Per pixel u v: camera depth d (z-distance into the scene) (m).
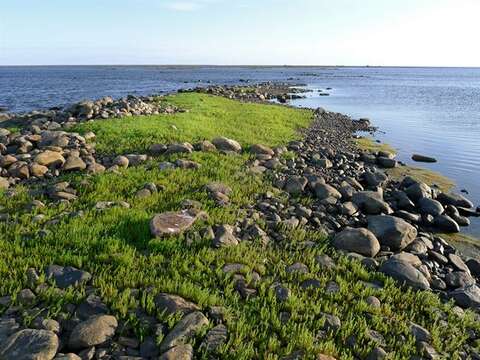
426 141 27.77
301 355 5.41
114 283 6.39
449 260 9.53
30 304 5.75
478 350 6.21
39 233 7.91
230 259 7.61
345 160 19.09
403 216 12.25
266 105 40.50
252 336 5.64
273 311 6.17
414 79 165.62
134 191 10.81
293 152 18.61
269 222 9.77
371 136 29.34
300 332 5.84
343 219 10.91
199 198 10.71
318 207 11.56
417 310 6.90
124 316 5.66
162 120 21.00
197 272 6.99
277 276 7.45
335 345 5.73
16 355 4.77
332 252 8.62
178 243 8.01
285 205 11.41
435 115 43.28
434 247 10.35
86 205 9.70
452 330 6.48
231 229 8.84
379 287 7.48
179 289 6.37
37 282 6.26
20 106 43.81
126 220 8.64
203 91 52.16
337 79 150.38
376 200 12.16
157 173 12.46
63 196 10.16
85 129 18.03
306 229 9.88
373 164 20.27
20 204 9.73
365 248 8.76
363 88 96.94
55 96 57.97
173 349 5.07
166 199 10.54
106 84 94.12
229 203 10.57
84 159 13.75
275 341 5.54
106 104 26.20
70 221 8.54
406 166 20.20
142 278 6.59
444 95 75.31
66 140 15.42
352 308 6.64
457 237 11.67
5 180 11.37
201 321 5.65
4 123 22.16
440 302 7.29
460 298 7.55
